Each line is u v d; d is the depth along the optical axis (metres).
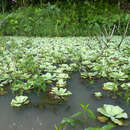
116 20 5.01
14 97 0.95
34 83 1.01
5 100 0.91
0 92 1.02
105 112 0.74
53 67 1.51
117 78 1.19
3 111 0.80
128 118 0.72
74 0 6.14
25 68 1.39
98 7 5.92
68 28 4.99
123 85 1.08
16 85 1.06
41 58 1.89
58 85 1.12
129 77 1.01
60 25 5.00
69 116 0.75
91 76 1.32
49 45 2.97
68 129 0.65
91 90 1.04
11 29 4.87
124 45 2.82
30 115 0.76
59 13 5.38
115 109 0.76
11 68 1.48
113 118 0.69
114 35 4.82
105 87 1.07
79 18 5.28
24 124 0.69
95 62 1.69
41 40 3.71
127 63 1.66
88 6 5.84
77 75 1.35
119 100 0.90
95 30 4.75
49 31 4.84
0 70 1.42
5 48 2.50
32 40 3.67
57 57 1.87
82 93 1.00
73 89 1.06
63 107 0.83
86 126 0.67
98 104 0.85
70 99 0.92
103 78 1.27
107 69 1.39
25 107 0.83
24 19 5.02
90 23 5.02
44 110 0.80
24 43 3.16
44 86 0.92
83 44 3.05
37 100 0.91
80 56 1.93
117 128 0.65
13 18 4.97
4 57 1.96
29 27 4.88
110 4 6.62
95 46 2.77
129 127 0.66
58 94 0.94
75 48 2.58
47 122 0.70
